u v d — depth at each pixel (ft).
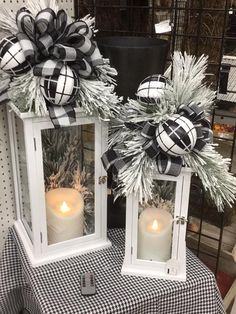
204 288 3.01
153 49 3.01
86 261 3.16
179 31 3.64
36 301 2.84
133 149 2.62
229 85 3.51
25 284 3.41
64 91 2.48
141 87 2.66
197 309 3.05
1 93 2.82
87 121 2.84
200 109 2.55
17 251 3.39
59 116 2.58
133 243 2.95
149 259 3.04
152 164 2.58
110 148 2.88
